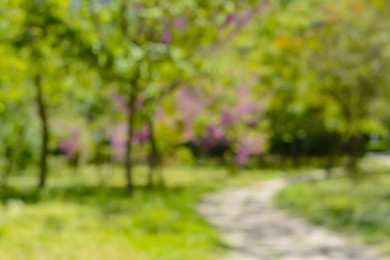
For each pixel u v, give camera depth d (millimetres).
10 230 11938
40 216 14500
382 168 45156
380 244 13617
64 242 10891
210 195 27234
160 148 33375
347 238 14961
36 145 40094
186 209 20422
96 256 9734
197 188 30109
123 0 15844
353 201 21344
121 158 43844
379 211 17875
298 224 17812
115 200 21047
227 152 44875
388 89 30750
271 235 15789
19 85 12930
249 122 40438
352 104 34906
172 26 18438
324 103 38875
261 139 40969
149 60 8898
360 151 60938
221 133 38812
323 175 41406
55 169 45438
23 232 11719
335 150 54844
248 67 28922
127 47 8266
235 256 12383
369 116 35656
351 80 31609
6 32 8352
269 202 24453
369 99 33656
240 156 40844
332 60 31156
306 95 36875
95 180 35969
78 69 9250
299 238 15250
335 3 27703
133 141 33000
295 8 23297
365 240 14344
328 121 43188
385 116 34594
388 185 27875
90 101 30906
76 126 40562
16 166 40688
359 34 28469
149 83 10938
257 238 15258
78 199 21125
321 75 32312
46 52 8969
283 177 40781
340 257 12641
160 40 18078
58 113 38156
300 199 23391
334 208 19609
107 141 39500
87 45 8039
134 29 17297
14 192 23500
